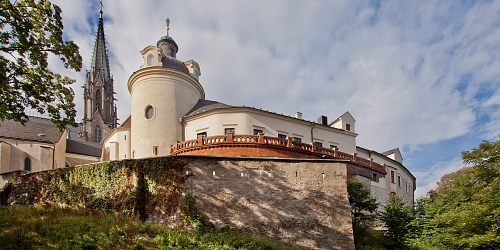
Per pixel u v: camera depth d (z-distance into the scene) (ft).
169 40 156.25
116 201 72.54
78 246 51.11
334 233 71.97
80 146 171.73
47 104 70.03
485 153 85.10
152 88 120.57
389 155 177.06
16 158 130.62
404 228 90.22
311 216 72.69
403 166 174.09
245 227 69.46
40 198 82.53
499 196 78.69
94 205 73.87
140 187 71.77
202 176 71.56
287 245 69.46
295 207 72.95
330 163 77.82
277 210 72.02
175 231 64.85
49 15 64.80
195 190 70.23
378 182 125.39
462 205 87.20
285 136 117.29
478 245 75.51
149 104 119.14
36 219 62.59
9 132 135.13
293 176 75.56
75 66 70.49
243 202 71.31
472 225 80.84
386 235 92.53
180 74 123.95
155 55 127.95
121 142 129.49
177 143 105.40
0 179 92.17
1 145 125.39
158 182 71.36
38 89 67.31
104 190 74.90
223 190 71.36
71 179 80.33
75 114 74.69
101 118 312.09
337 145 133.39
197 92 135.44
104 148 147.84
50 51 66.64
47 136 144.66
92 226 60.54
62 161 154.30
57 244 50.62
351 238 72.02
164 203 69.46
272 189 73.51
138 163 73.97
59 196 79.92
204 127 112.37
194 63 139.95
